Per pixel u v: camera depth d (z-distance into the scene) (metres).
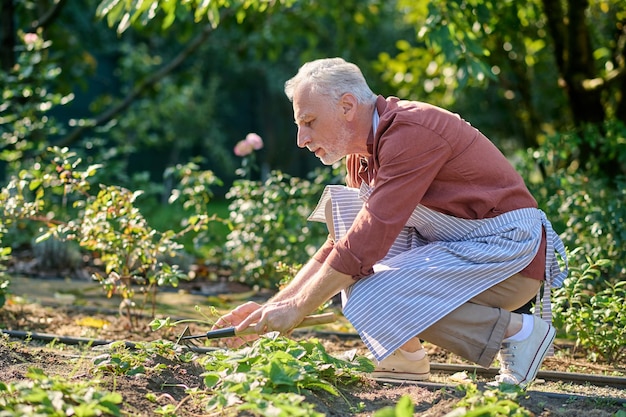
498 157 4.29
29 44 10.41
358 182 4.72
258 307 4.58
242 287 8.19
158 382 3.98
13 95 10.12
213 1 8.10
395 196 4.02
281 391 3.70
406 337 4.06
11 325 5.93
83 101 23.61
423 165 4.05
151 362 4.21
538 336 4.17
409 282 4.10
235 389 3.56
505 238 4.16
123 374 4.09
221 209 21.14
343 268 4.05
